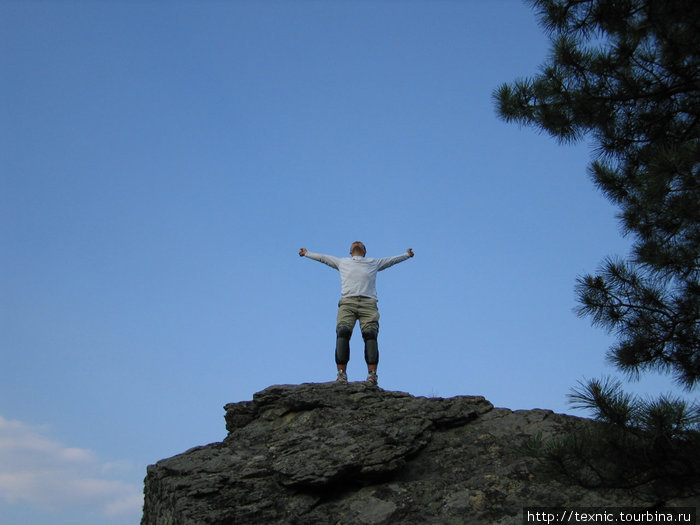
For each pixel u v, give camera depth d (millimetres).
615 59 9117
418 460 8000
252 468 7848
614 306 7629
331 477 7352
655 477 5445
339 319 10266
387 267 10758
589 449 5359
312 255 10680
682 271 7434
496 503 6832
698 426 5109
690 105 9062
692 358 7160
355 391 9359
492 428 8492
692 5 8656
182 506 7188
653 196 7285
